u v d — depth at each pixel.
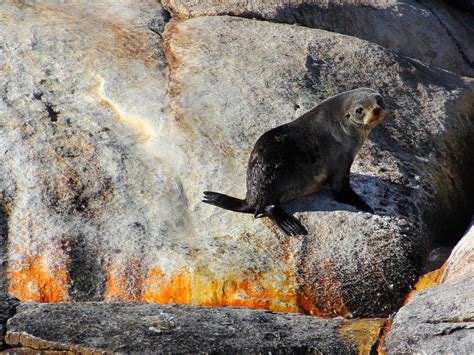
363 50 45.44
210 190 35.22
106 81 39.41
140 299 31.80
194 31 44.78
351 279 32.34
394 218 34.50
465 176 41.47
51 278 32.09
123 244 32.78
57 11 44.97
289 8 48.75
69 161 35.47
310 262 32.62
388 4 52.34
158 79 40.22
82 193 34.56
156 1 48.59
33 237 32.97
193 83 39.97
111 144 36.50
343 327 28.92
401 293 32.34
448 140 41.78
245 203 34.28
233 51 42.88
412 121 41.72
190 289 31.73
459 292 28.47
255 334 27.52
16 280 32.19
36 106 37.66
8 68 39.41
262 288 31.78
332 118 34.56
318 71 42.69
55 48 40.97
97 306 29.22
